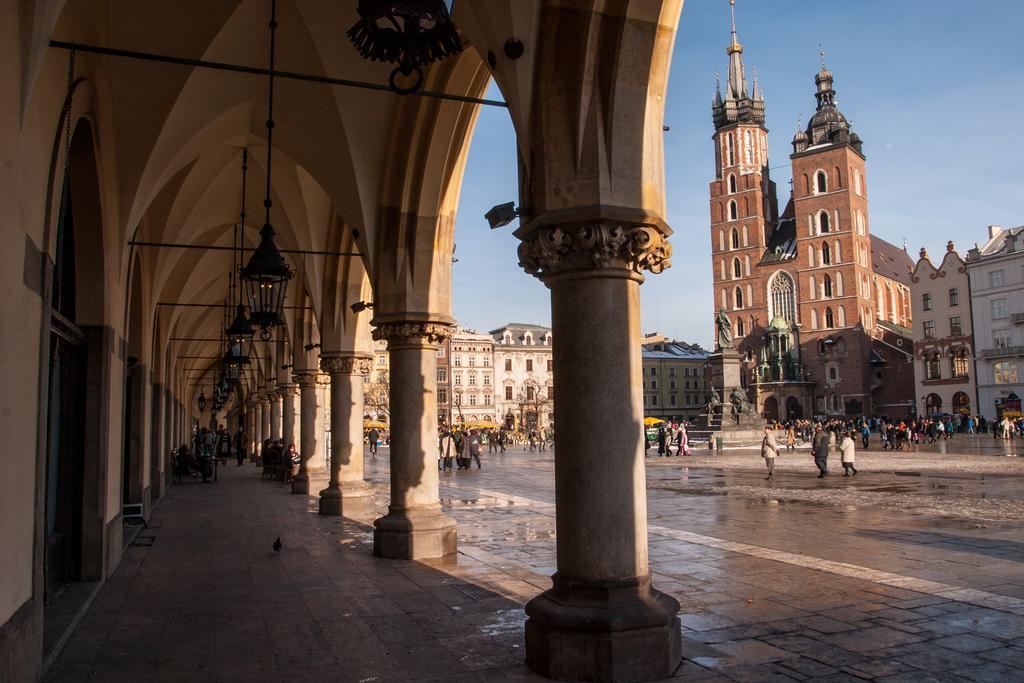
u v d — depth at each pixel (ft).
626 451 19.81
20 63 16.85
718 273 304.50
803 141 285.02
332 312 58.03
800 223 279.08
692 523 45.34
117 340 35.65
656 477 84.02
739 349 295.89
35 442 19.62
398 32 15.60
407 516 36.63
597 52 20.26
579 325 20.03
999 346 209.26
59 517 30.48
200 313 100.27
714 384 180.14
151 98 35.40
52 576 27.89
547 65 20.59
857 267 266.98
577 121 20.20
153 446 70.90
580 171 20.16
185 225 58.49
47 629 22.94
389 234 38.09
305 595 28.55
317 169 42.39
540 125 20.68
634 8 20.07
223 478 99.76
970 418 202.28
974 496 57.26
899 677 18.08
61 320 27.45
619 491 19.60
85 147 29.96
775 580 28.73
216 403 100.63
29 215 18.57
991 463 94.22
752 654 19.99
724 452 140.56
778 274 286.87
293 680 18.97
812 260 275.59
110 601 28.22
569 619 18.80
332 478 57.26
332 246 57.72
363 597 27.96
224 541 42.93
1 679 15.66
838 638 21.22
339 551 38.70
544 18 20.62
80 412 31.45
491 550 37.63
